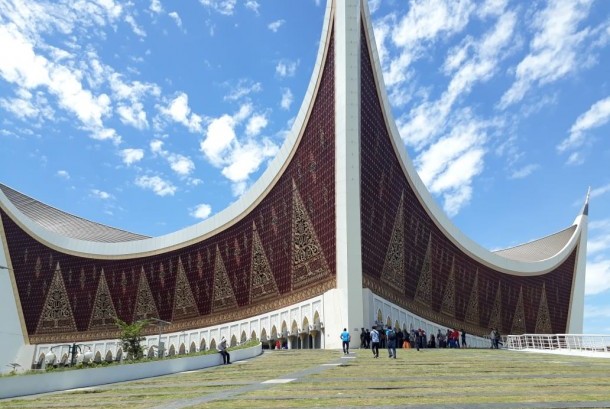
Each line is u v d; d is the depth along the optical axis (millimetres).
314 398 6703
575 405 5797
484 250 30969
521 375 9039
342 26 21484
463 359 12609
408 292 23781
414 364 11242
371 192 21609
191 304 27734
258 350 16734
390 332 13172
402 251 23750
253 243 25016
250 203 25531
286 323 22078
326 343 19453
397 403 6129
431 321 25516
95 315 30969
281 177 24016
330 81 21859
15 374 11070
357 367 10773
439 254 27188
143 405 7180
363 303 19391
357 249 19500
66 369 11844
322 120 21953
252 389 8062
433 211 27047
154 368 12594
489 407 5742
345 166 20109
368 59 22922
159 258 29641
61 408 7480
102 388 10484
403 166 24766
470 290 29438
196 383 9781
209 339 26297
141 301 29766
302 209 22391
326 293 19875
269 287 23609
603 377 8695
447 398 6445
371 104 22688
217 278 26688
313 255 21281
